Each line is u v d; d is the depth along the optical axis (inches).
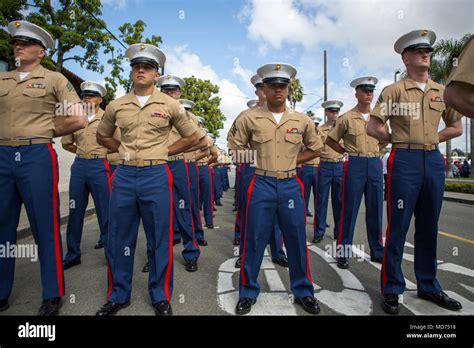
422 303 114.0
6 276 108.8
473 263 155.9
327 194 210.5
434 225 112.7
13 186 106.7
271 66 112.7
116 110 112.8
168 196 112.5
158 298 108.3
